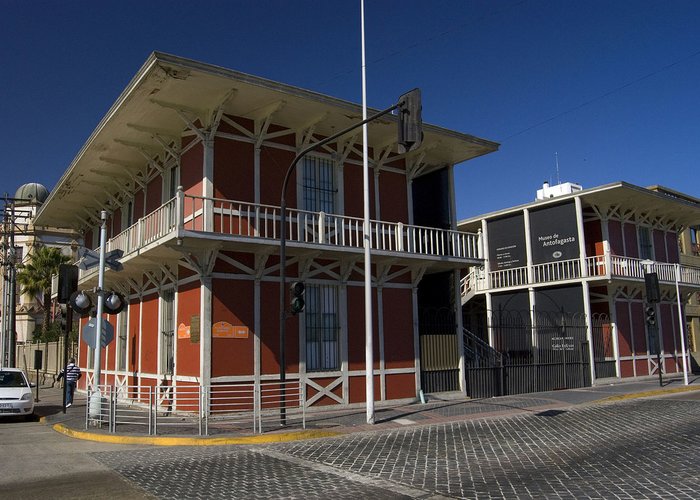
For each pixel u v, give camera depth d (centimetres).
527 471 914
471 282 3191
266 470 964
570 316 2712
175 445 1238
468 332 2322
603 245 2855
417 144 1211
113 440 1293
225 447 1202
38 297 4422
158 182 1952
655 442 1148
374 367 1812
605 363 2691
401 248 1817
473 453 1080
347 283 1803
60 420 1653
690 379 2820
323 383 1705
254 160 1688
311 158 1811
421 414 1616
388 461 1023
